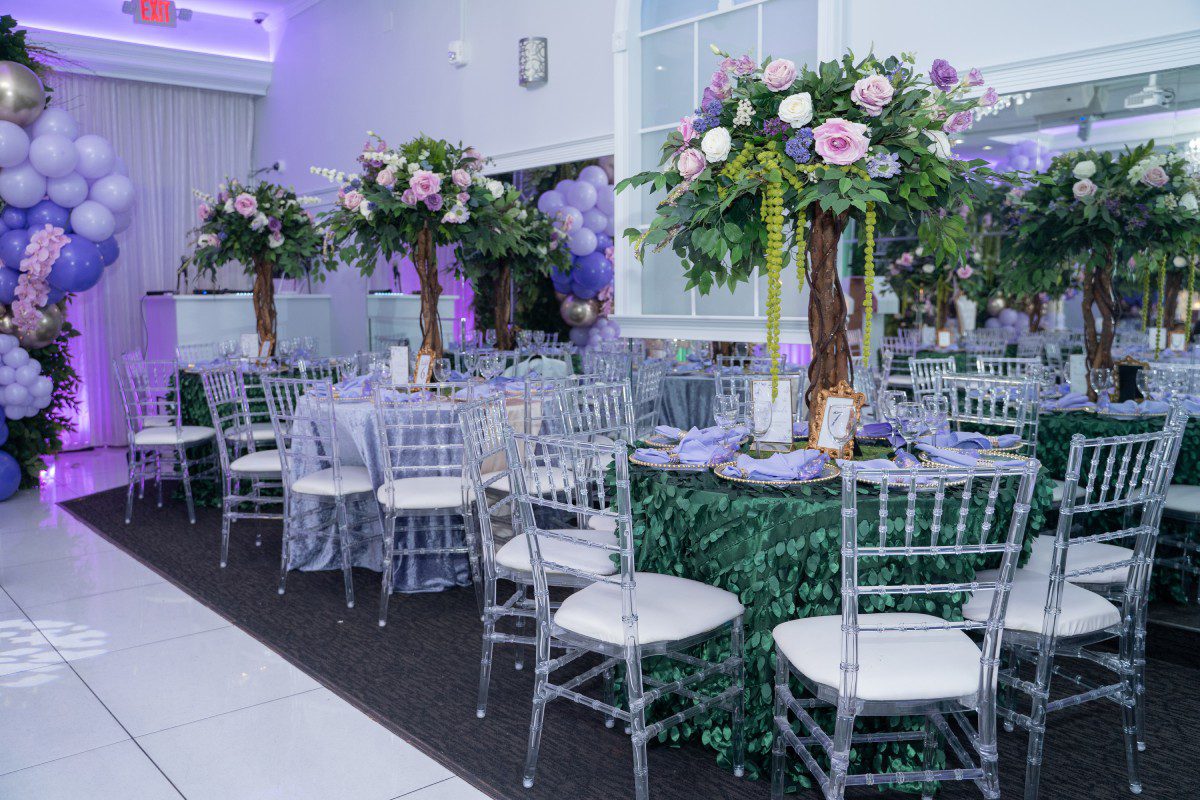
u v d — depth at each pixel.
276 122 9.89
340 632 3.98
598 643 2.48
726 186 2.79
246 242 6.93
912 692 2.12
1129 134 4.46
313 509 4.86
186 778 2.77
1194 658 3.56
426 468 4.04
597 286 7.28
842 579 2.09
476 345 7.30
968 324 6.77
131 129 9.16
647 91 5.70
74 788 2.71
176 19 9.12
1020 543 2.12
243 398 5.23
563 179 7.09
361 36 8.64
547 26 6.84
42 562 5.09
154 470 7.44
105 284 9.09
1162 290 4.65
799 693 2.64
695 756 2.86
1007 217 4.95
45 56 8.38
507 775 2.75
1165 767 2.78
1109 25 4.11
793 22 4.99
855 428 2.90
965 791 2.65
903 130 2.68
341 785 2.73
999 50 4.43
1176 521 3.89
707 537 2.69
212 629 4.04
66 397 7.20
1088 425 3.93
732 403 3.02
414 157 4.99
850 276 6.95
